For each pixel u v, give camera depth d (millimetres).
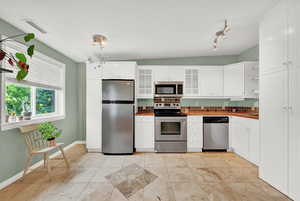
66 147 3482
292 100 1616
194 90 3625
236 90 3301
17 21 1992
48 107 3064
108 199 1710
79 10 1783
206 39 2738
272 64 1868
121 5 1711
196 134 3242
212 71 3605
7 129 2004
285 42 1681
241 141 2889
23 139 2266
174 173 2305
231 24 2209
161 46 3039
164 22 2111
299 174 1549
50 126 2402
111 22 2078
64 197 1740
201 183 2027
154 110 3836
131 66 3279
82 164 2645
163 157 2971
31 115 2582
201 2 1691
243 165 2564
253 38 2754
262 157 2076
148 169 2445
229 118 3223
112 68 3277
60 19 1969
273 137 1871
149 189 1896
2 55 1362
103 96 3174
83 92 3969
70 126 3645
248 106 3445
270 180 1936
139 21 2070
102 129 3176
